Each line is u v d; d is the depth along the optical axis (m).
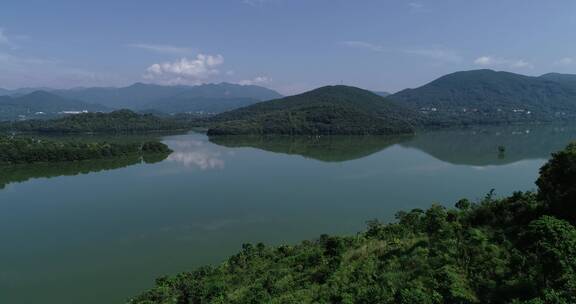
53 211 95.38
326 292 38.12
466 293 30.80
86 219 88.56
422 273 36.41
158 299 46.47
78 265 64.75
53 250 71.12
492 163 149.12
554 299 26.00
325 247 54.44
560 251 29.98
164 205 98.31
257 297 40.72
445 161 154.88
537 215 44.69
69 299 54.09
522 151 180.12
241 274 51.28
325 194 104.56
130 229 81.19
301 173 135.38
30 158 164.12
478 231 43.81
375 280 37.22
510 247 38.53
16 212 95.00
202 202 100.00
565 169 43.97
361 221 81.94
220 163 161.00
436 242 43.84
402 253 43.88
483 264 35.78
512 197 50.97
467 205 57.31
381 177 125.12
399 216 63.38
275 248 62.25
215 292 45.31
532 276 31.56
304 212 89.06
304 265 49.22
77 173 144.62
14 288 57.44
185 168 150.88
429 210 54.94
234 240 73.75
